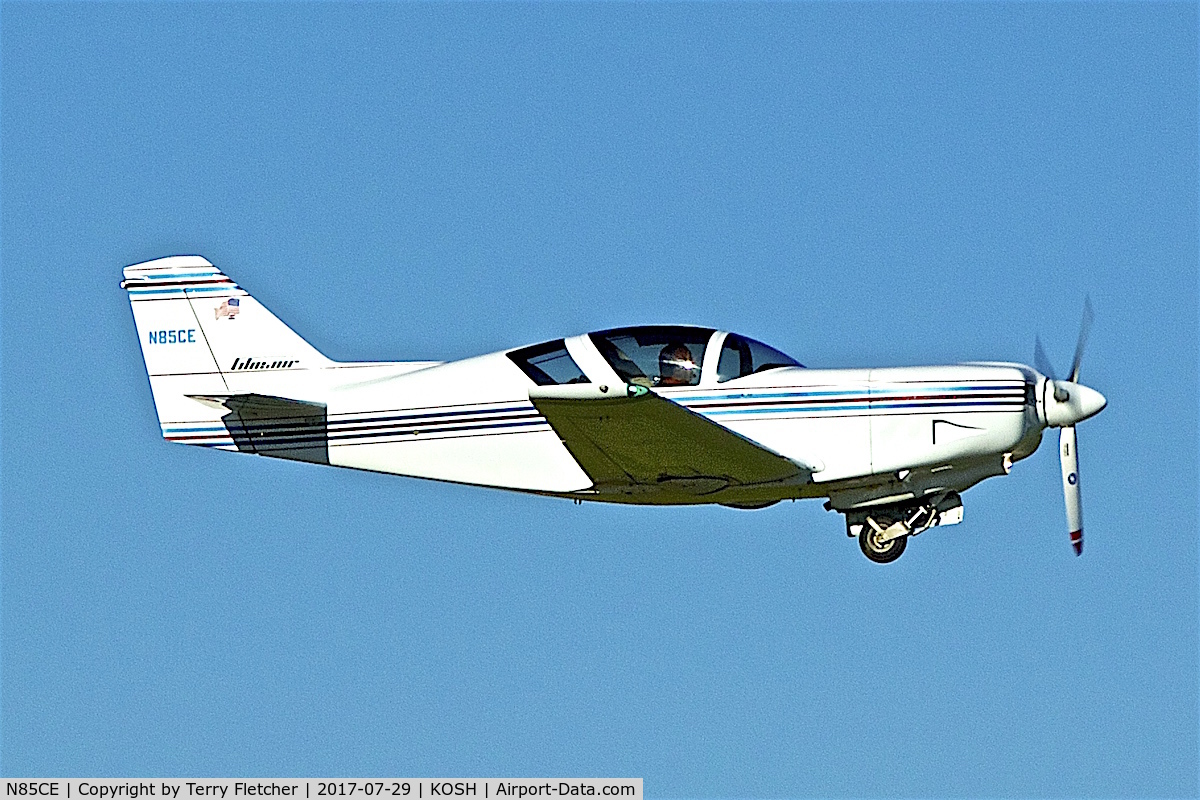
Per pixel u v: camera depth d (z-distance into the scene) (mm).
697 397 53531
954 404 52969
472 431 55812
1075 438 54219
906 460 53031
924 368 53594
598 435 49438
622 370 53938
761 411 53344
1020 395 52875
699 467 52312
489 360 56062
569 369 54719
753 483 53844
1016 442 53156
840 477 53281
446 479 56375
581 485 55094
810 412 53250
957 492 54562
